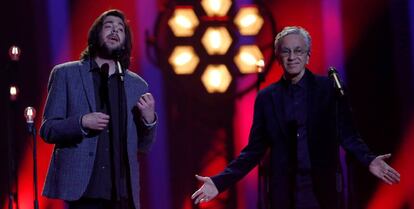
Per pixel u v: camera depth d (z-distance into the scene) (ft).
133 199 18.24
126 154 18.34
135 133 18.78
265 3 39.11
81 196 17.78
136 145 18.78
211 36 39.37
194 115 39.24
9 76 36.88
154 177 38.78
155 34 38.81
